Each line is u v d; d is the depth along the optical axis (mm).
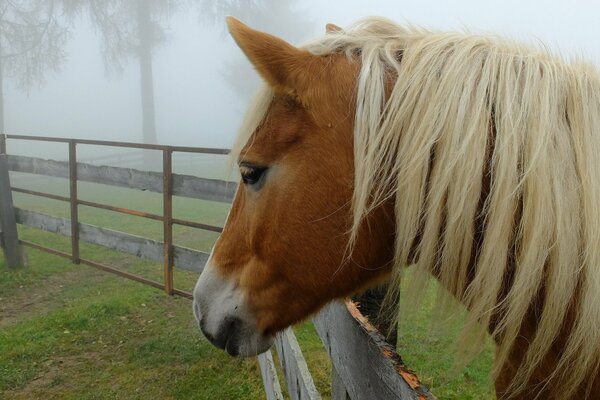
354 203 1114
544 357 1109
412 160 1030
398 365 1012
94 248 7250
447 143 1016
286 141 1180
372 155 1077
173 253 4609
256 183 1264
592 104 1026
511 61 1073
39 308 5066
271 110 1226
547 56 1142
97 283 5785
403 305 1170
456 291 1115
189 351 4004
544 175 962
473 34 1213
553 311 995
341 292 1258
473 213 1006
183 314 4805
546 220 961
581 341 995
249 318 1363
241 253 1385
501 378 1316
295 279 1245
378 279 1271
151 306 5020
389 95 1123
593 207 958
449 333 1176
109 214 10367
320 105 1140
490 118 1047
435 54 1098
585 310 968
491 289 1011
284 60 1149
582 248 981
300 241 1190
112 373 3752
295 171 1175
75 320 4645
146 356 3984
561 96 1036
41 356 4031
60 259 6688
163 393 3455
